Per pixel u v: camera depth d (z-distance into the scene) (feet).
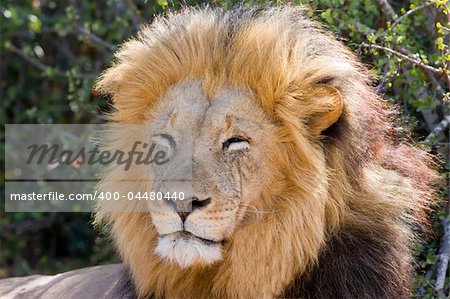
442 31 24.90
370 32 26.63
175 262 20.33
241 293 20.63
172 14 23.68
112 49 35.29
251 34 20.62
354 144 20.86
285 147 20.38
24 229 43.14
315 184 20.20
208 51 20.66
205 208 19.43
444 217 25.34
